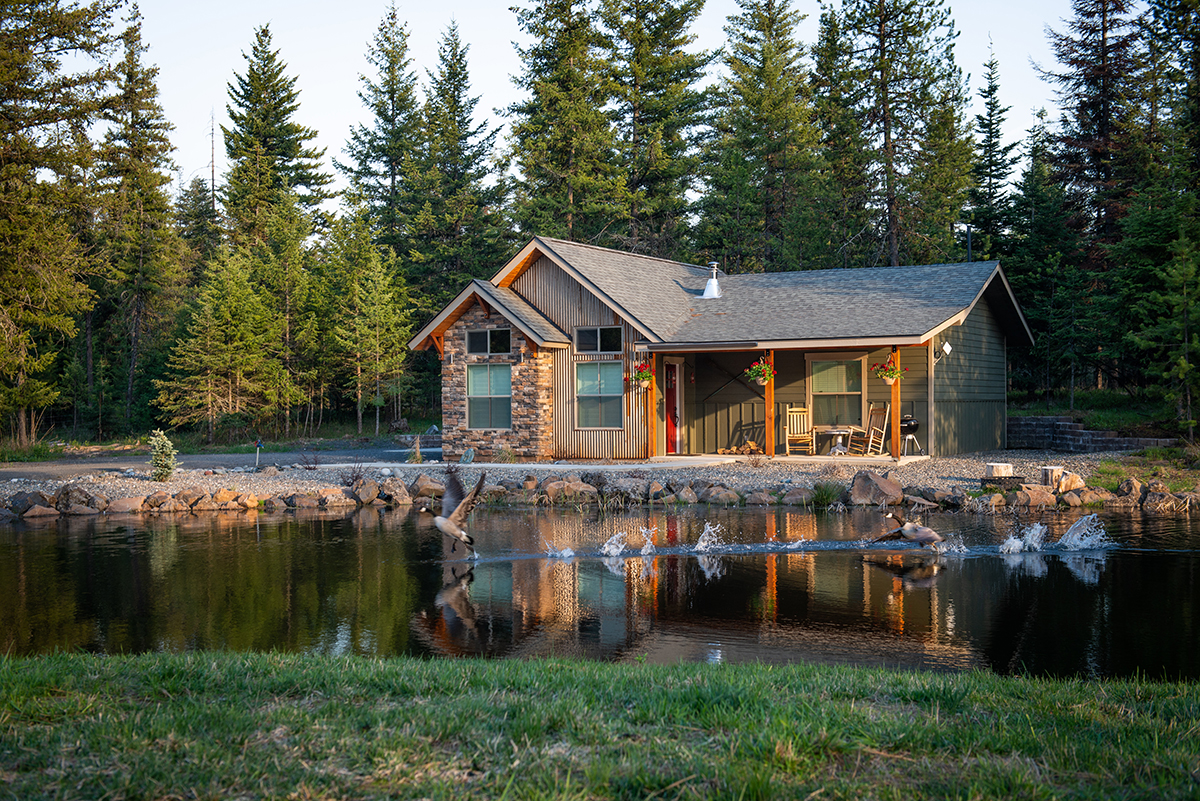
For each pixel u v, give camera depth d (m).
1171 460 20.52
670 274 29.23
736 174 43.34
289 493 20.31
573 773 4.06
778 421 25.39
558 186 46.62
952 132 44.66
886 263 44.16
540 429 25.11
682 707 5.02
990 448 27.62
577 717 4.83
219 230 61.66
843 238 43.91
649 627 8.71
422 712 4.96
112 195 36.38
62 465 29.95
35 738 4.57
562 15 46.81
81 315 47.84
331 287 47.84
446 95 58.97
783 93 47.62
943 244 40.75
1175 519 14.92
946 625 8.60
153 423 47.38
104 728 4.69
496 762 4.21
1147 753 4.29
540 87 45.50
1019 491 16.47
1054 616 8.85
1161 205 26.69
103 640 8.54
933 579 10.71
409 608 9.70
